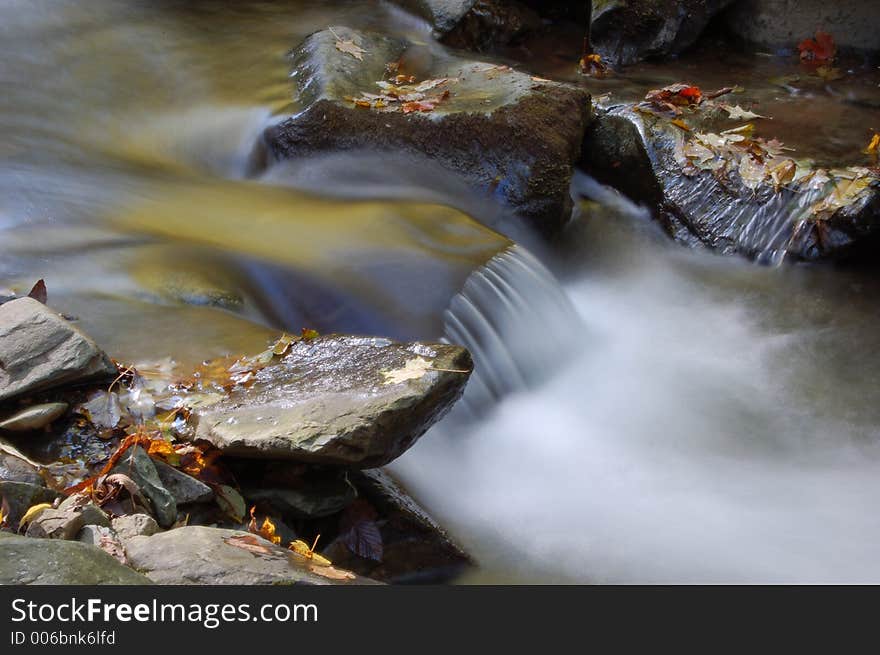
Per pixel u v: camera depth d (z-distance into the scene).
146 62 5.09
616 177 4.87
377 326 3.93
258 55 5.19
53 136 4.64
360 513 3.40
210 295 3.88
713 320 4.44
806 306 4.46
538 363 4.11
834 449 3.96
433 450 3.71
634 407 4.06
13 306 3.51
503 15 5.78
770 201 4.59
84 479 3.29
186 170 4.69
